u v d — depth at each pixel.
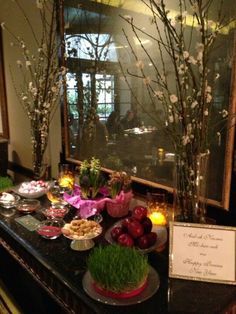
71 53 1.88
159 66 1.39
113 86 1.65
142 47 1.38
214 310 0.91
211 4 1.16
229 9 1.12
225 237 1.04
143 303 0.94
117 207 1.49
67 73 1.94
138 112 1.54
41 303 1.66
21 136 2.75
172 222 1.10
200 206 1.15
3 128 3.03
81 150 1.96
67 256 1.20
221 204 1.26
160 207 1.39
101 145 1.81
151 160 1.52
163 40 1.34
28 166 2.74
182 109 1.07
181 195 1.15
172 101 1.05
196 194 1.12
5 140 2.89
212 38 1.02
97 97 1.77
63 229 1.29
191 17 1.22
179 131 1.15
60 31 1.91
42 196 1.83
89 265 0.99
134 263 0.97
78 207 1.54
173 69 1.32
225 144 1.21
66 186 1.78
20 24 2.39
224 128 1.21
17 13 2.40
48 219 1.50
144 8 1.40
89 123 1.86
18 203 1.68
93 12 1.67
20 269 1.91
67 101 1.98
